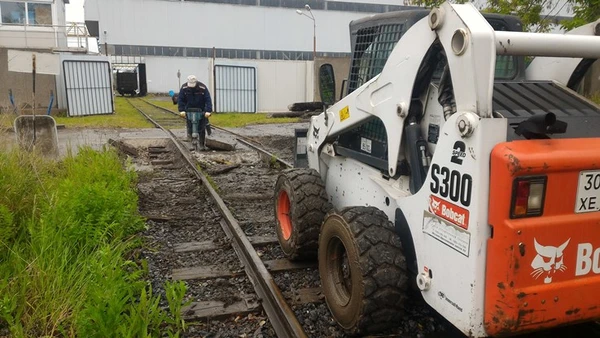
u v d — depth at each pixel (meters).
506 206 2.37
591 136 2.87
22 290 3.67
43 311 3.56
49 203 5.03
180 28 60.31
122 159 10.41
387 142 3.43
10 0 29.67
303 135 5.82
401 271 3.14
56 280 3.80
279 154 11.80
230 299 4.04
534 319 2.49
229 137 15.56
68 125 18.45
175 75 61.53
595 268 2.58
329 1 63.75
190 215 6.47
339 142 4.46
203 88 12.20
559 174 2.43
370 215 3.33
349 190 4.29
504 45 2.52
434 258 2.85
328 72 4.50
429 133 3.14
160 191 7.83
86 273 4.02
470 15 2.56
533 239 2.41
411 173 3.25
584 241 2.53
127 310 3.64
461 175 2.55
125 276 3.89
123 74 53.41
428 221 2.88
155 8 59.00
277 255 5.07
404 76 3.16
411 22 3.52
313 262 4.77
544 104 3.13
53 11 30.62
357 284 3.17
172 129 17.64
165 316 3.47
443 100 2.88
